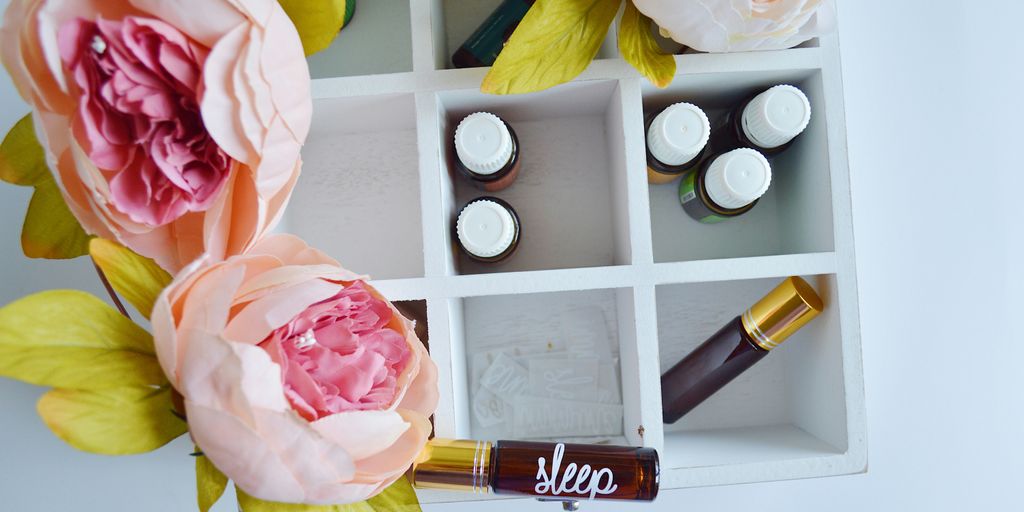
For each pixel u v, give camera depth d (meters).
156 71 0.19
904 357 0.35
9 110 0.31
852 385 0.28
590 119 0.33
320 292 0.21
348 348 0.22
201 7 0.19
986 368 0.35
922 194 0.35
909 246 0.35
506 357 0.32
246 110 0.19
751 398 0.33
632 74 0.28
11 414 0.31
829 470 0.28
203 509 0.22
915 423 0.36
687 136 0.28
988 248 0.35
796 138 0.31
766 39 0.26
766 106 0.28
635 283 0.28
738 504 0.35
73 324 0.20
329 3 0.23
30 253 0.24
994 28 0.35
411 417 0.24
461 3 0.32
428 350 0.29
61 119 0.20
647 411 0.28
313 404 0.21
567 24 0.25
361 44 0.32
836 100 0.28
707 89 0.30
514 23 0.29
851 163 0.36
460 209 0.32
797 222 0.31
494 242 0.28
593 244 0.32
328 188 0.32
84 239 0.24
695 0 0.24
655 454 0.27
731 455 0.29
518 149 0.30
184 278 0.19
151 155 0.20
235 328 0.20
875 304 0.35
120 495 0.32
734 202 0.29
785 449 0.29
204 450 0.20
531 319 0.33
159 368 0.21
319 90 0.28
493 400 0.32
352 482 0.21
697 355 0.30
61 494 0.31
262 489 0.21
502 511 0.35
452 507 0.35
